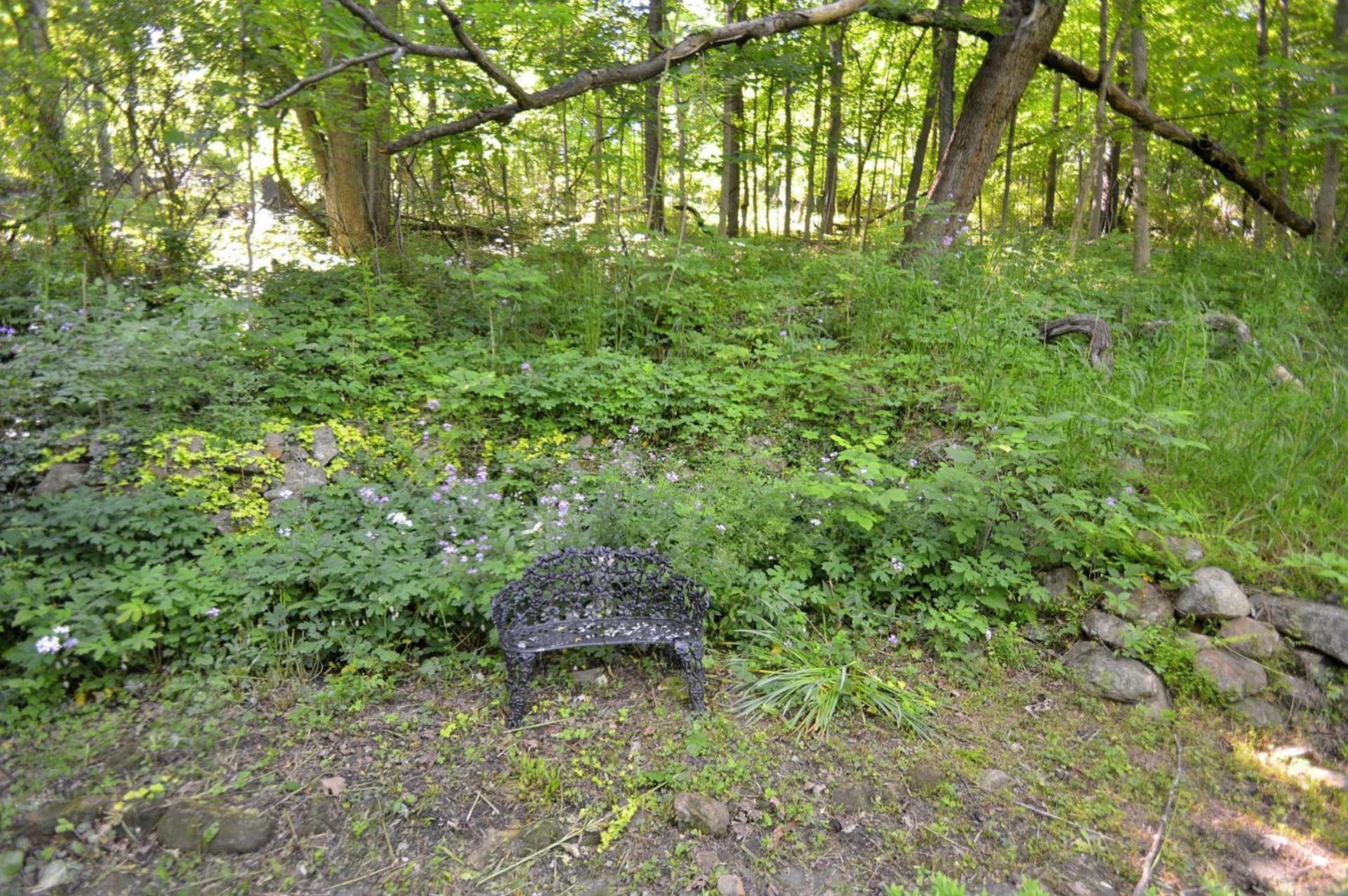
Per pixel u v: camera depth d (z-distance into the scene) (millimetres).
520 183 8414
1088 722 3094
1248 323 5977
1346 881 2346
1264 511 3910
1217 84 8359
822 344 5664
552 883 2242
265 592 3195
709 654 3348
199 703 2828
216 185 6191
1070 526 3812
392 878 2234
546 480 4355
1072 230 8664
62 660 2764
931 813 2574
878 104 10758
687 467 4582
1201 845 2502
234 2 5246
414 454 4352
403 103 6543
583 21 6844
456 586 3223
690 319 6121
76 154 5270
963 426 4895
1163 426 4250
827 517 3838
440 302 6074
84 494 3484
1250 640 3330
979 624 3441
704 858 2332
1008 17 7379
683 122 6578
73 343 4004
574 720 2920
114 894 2117
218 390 4406
